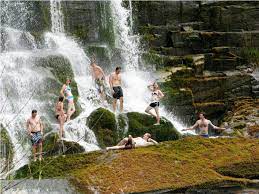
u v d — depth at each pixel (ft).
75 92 97.55
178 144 75.51
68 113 85.87
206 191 63.82
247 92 120.98
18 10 115.03
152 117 93.30
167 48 128.98
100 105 97.40
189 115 111.75
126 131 89.97
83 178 61.77
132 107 104.63
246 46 132.87
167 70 118.11
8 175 37.22
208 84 117.60
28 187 57.93
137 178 63.67
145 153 69.00
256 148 76.28
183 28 134.21
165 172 65.62
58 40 115.24
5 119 80.89
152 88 93.76
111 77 93.35
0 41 105.91
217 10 137.39
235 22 137.18
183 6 137.69
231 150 74.54
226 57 128.57
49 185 59.77
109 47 117.91
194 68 120.88
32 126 70.33
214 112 114.93
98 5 125.49
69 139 83.10
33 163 66.23
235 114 111.65
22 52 104.06
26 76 94.02
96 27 125.08
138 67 120.16
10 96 90.38
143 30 131.44
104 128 88.33
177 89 112.57
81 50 113.19
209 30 138.21
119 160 66.74
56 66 101.50
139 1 132.87
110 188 61.11
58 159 67.41
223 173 69.46
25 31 112.88
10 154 42.98
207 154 73.05
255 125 102.83
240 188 65.46
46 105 91.71
